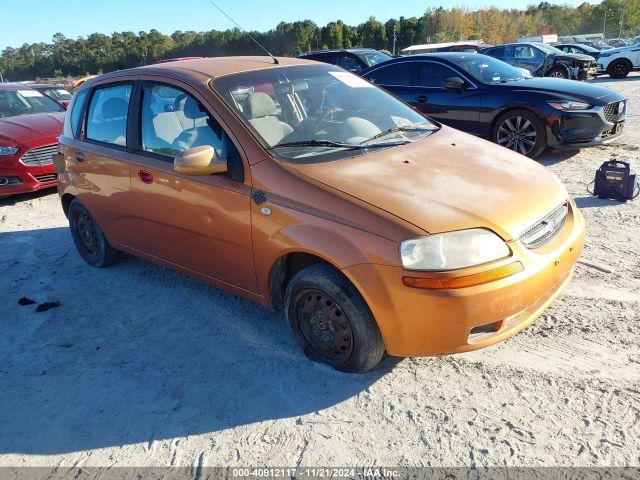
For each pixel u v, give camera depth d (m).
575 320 3.41
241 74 3.64
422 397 2.82
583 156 7.46
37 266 5.00
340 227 2.73
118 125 4.07
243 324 3.68
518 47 18.97
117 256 4.77
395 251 2.57
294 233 2.87
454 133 3.88
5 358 3.51
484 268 2.56
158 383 3.11
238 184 3.14
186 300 4.09
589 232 4.77
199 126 3.41
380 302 2.64
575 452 2.39
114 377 3.20
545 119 7.08
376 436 2.59
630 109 11.39
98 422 2.84
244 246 3.19
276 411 2.81
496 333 2.71
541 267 2.74
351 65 12.99
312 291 2.97
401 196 2.77
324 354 3.10
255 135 3.19
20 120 7.77
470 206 2.75
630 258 4.21
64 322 3.91
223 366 3.23
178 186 3.49
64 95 10.84
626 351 3.06
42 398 3.06
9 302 4.30
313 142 3.26
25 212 6.80
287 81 3.75
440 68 8.12
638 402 2.65
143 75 3.90
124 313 3.97
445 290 2.53
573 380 2.86
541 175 3.32
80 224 4.82
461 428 2.59
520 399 2.75
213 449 2.59
